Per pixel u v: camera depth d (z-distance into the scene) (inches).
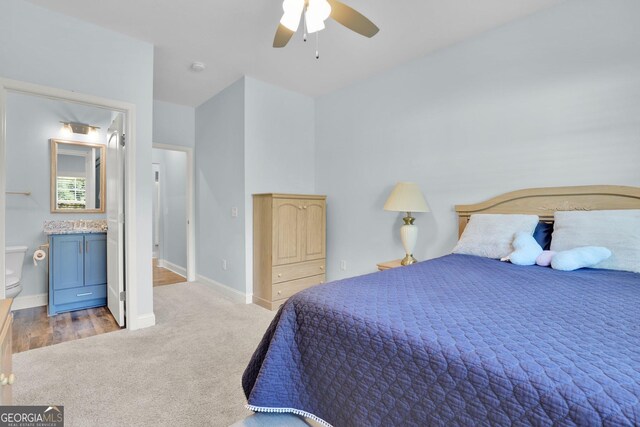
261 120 139.3
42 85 87.0
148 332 101.0
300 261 135.3
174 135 166.6
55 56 89.0
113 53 98.9
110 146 119.7
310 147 159.3
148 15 91.3
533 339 32.5
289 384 46.2
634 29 75.1
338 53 113.7
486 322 37.4
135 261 103.3
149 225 106.5
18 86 83.4
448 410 29.6
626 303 44.6
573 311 41.3
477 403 27.9
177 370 77.7
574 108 83.4
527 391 25.6
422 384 31.8
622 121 76.6
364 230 137.5
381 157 130.6
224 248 148.9
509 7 87.4
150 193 106.3
